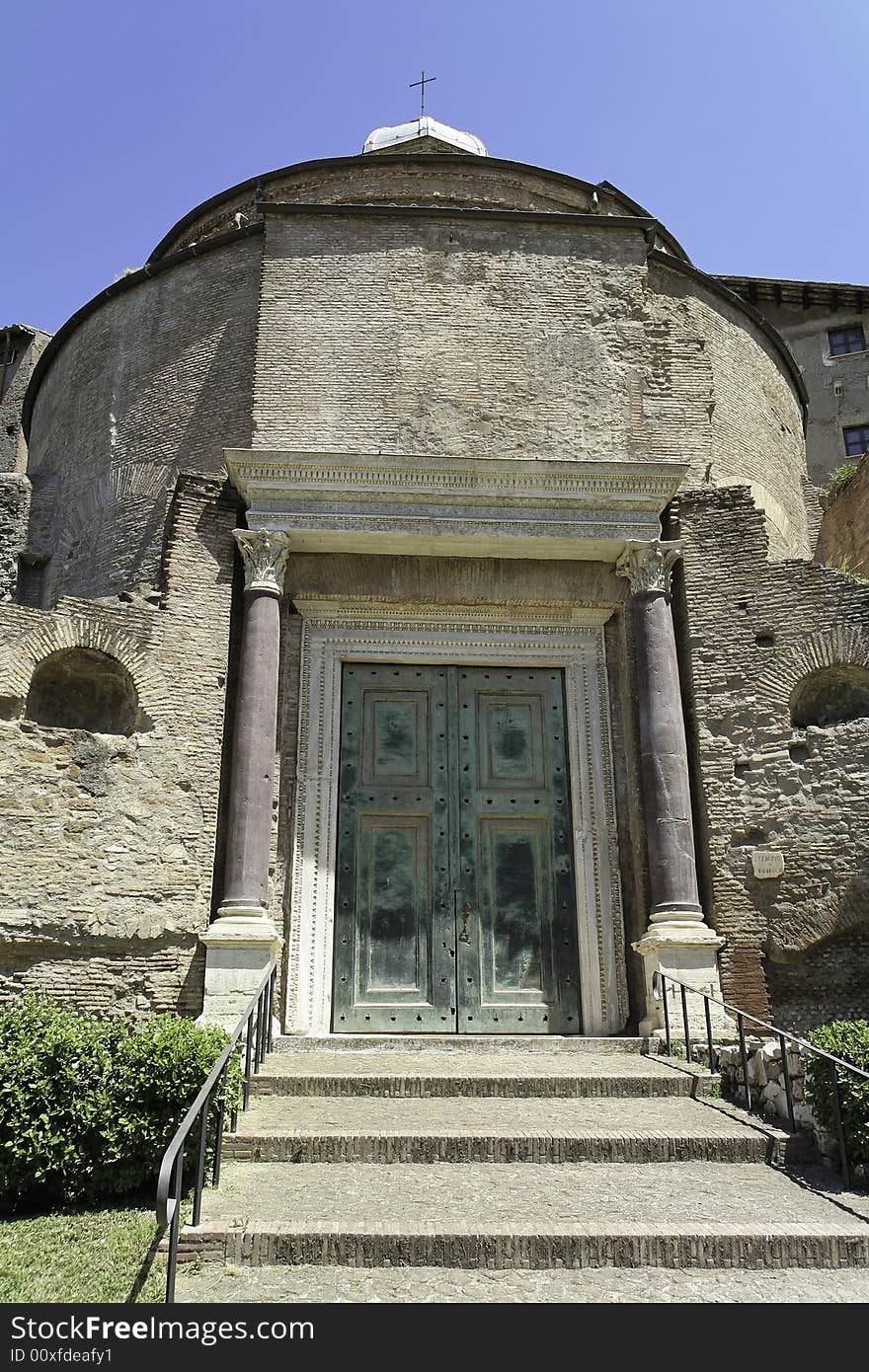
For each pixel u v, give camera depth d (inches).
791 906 508.1
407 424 601.3
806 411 872.3
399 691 583.8
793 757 532.1
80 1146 317.4
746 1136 345.1
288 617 578.6
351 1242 264.4
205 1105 279.0
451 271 638.5
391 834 559.2
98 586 658.8
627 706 572.7
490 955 543.2
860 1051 340.8
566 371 626.2
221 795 525.0
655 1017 491.5
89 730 520.7
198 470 636.1
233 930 478.9
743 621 558.6
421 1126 352.8
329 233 641.6
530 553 579.5
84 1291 245.3
